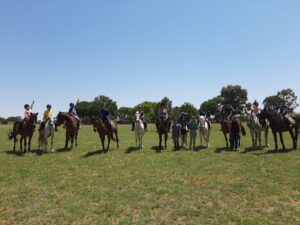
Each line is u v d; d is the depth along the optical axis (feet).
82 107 453.99
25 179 49.42
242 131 77.66
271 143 87.25
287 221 32.40
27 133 72.95
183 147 80.23
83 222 32.53
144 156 67.97
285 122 72.02
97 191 42.65
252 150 73.92
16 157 67.72
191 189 43.47
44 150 76.79
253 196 40.29
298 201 38.70
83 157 67.26
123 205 37.19
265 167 55.83
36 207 36.86
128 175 51.44
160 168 56.29
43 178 49.93
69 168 56.95
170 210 35.86
